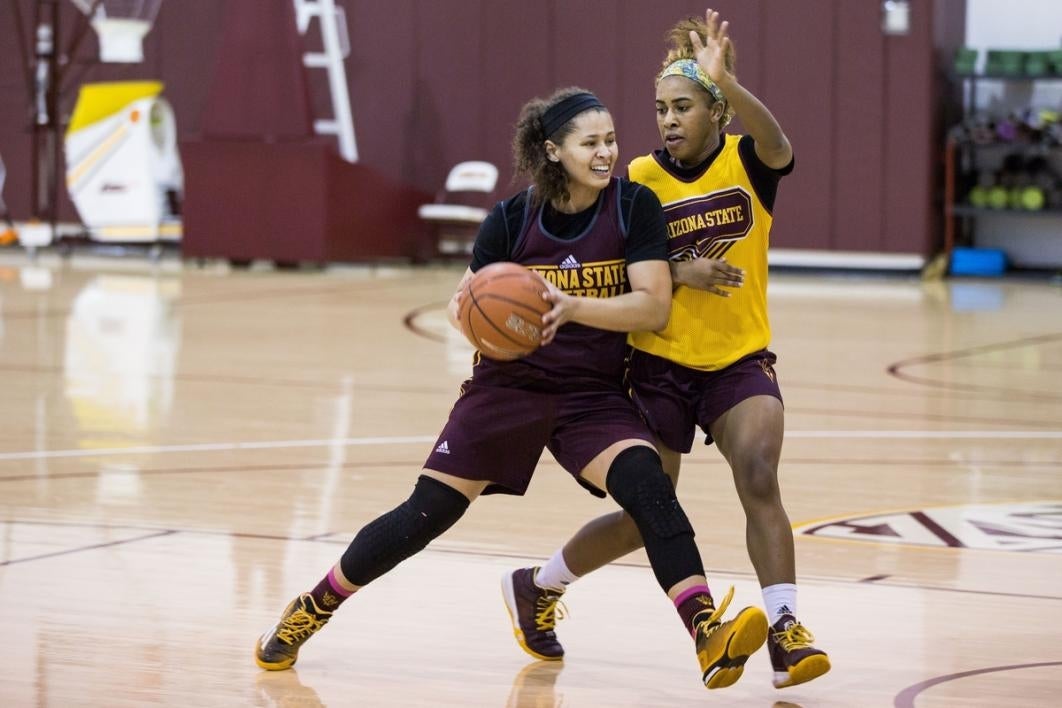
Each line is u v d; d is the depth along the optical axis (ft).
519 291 34.83
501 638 42.37
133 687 37.09
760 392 38.55
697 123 39.24
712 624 34.14
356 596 46.52
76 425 79.15
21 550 51.98
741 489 37.45
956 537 55.16
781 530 36.76
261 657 38.93
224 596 46.19
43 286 155.12
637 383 40.29
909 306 146.61
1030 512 59.82
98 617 43.57
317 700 36.40
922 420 82.89
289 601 45.70
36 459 69.67
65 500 60.70
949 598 46.34
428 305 144.05
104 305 138.62
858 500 62.13
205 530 55.52
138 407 85.15
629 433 37.06
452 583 48.26
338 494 62.54
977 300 152.97
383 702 36.35
